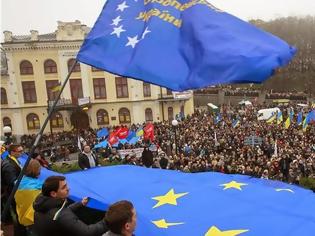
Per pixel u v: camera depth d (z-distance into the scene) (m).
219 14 3.82
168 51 3.84
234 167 15.33
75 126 44.22
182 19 3.96
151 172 5.25
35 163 4.59
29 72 42.75
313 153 18.86
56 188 3.25
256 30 3.65
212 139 26.59
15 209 4.88
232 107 61.88
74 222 3.11
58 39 42.56
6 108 42.84
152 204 3.99
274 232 3.27
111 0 4.45
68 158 28.69
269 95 75.25
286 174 15.16
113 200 4.09
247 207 3.80
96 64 4.09
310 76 79.19
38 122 43.59
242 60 3.37
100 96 44.38
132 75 3.85
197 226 3.45
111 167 5.60
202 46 3.61
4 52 41.94
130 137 25.28
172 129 33.56
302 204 3.85
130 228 2.70
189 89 3.58
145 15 4.21
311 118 28.08
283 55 3.37
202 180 4.75
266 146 21.77
